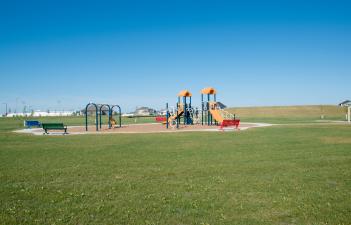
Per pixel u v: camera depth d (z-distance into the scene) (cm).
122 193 948
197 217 746
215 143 2250
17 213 772
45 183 1075
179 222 717
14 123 6331
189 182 1077
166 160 1526
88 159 1571
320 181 1080
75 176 1180
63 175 1198
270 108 13500
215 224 704
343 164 1389
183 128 4141
